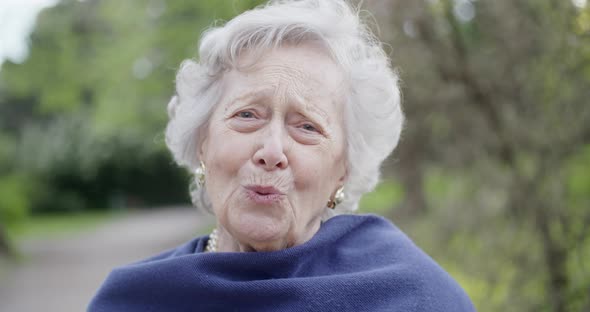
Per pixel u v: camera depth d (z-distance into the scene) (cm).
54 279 997
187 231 1777
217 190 148
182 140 159
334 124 149
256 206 143
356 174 160
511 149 387
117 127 1192
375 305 145
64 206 2852
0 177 1514
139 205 3155
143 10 1009
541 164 375
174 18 938
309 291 144
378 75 155
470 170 441
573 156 379
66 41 1173
